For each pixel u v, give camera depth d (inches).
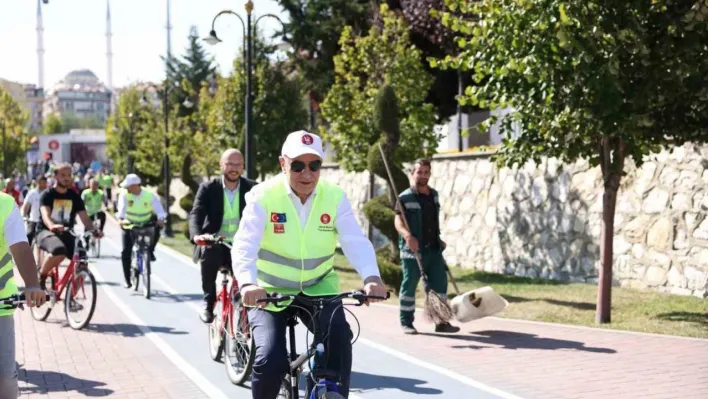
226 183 461.7
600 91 514.9
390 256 803.4
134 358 477.1
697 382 386.0
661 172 728.3
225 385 406.9
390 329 563.2
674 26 500.7
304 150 259.8
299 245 269.7
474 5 584.1
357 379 415.2
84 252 597.6
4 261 266.2
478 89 602.9
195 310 682.2
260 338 255.8
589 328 548.4
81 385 409.1
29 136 5452.8
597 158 598.2
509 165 615.5
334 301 256.8
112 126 3486.7
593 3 508.1
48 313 619.2
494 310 539.5
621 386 382.3
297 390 259.0
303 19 1734.7
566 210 848.9
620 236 772.6
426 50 1409.9
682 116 543.5
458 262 1041.5
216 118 1599.4
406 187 796.0
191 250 1338.6
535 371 420.5
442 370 430.6
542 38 529.7
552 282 833.5
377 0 1513.3
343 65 1088.2
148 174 2581.2
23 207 844.0
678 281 706.8
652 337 507.2
